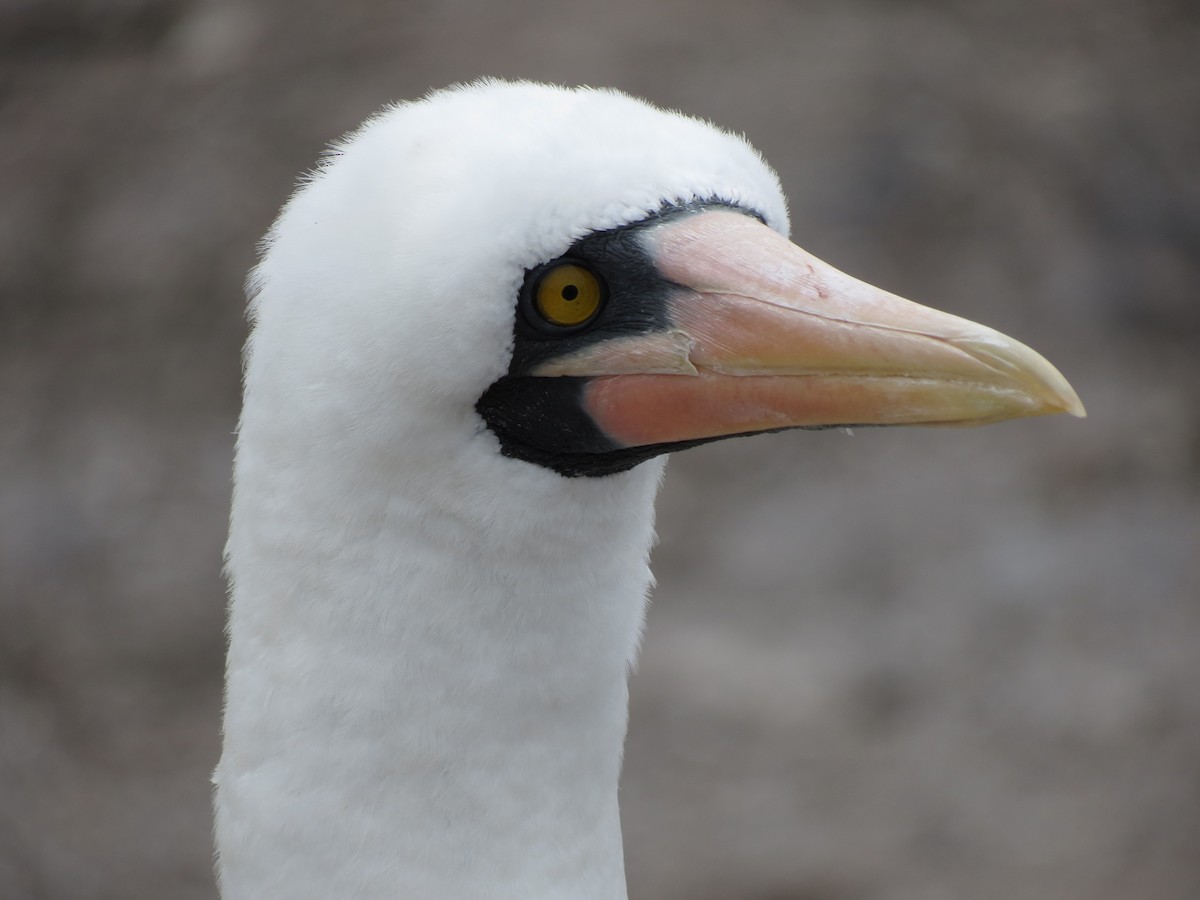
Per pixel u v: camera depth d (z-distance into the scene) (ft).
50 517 56.44
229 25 76.54
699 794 46.65
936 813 45.80
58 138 72.43
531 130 16.57
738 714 48.96
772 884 44.06
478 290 16.05
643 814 46.16
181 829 46.34
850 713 49.01
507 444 17.02
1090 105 70.13
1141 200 66.69
